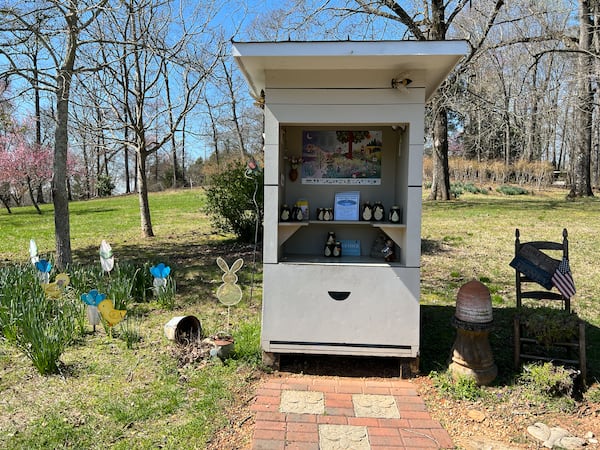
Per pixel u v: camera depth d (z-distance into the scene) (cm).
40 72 597
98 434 282
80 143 1002
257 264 764
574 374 332
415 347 367
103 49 867
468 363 351
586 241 946
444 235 1052
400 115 354
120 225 1366
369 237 444
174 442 275
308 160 434
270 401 329
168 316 509
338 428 295
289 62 337
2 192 1936
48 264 532
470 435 291
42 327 385
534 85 1138
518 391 338
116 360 391
